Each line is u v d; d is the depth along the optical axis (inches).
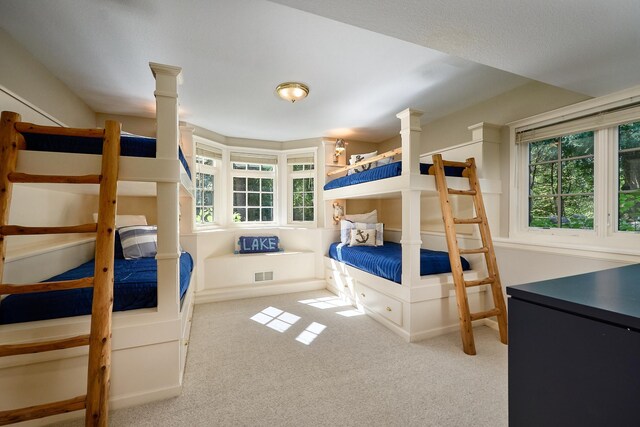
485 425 55.5
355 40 77.0
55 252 78.2
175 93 65.7
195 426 55.6
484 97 114.3
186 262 106.1
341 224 160.1
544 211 97.5
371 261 116.0
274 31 72.8
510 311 33.0
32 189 77.8
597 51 58.2
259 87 105.5
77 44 77.2
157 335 63.4
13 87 74.0
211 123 147.7
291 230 174.6
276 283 154.6
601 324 25.1
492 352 85.4
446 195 94.9
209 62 87.7
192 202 138.6
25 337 54.2
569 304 27.4
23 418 45.0
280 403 62.4
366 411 59.7
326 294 150.2
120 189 92.4
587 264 78.7
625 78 69.3
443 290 98.0
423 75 96.3
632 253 69.9
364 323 109.4
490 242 97.3
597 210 83.0
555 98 92.7
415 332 93.9
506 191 107.1
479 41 55.9
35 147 57.2
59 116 96.6
